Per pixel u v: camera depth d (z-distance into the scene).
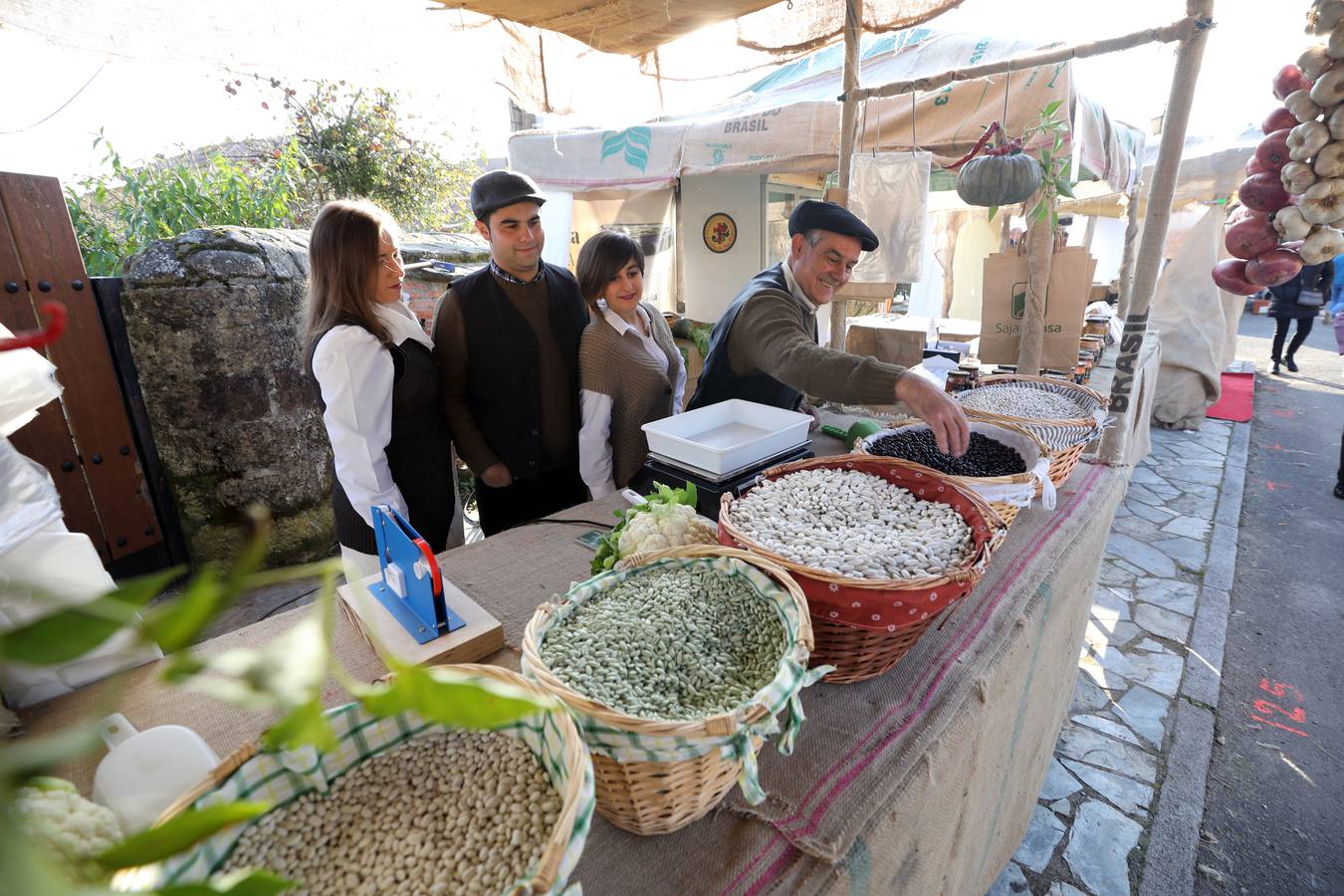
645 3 2.24
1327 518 4.30
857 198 3.27
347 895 0.70
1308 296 7.77
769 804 0.93
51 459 2.67
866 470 1.57
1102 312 4.23
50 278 2.59
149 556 3.02
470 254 4.78
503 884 0.68
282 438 3.16
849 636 1.08
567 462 2.41
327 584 0.29
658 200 5.49
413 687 0.28
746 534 1.24
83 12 1.54
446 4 2.23
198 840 0.31
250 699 0.26
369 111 5.24
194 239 2.88
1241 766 2.37
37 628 0.25
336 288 1.78
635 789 0.81
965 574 1.04
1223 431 6.01
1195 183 5.78
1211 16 1.77
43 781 0.66
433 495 2.06
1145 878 1.96
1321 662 2.91
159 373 2.87
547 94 2.91
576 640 0.96
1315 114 1.64
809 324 2.18
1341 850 2.05
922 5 2.51
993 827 1.61
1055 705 1.92
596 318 2.27
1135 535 4.08
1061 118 2.65
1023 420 1.81
